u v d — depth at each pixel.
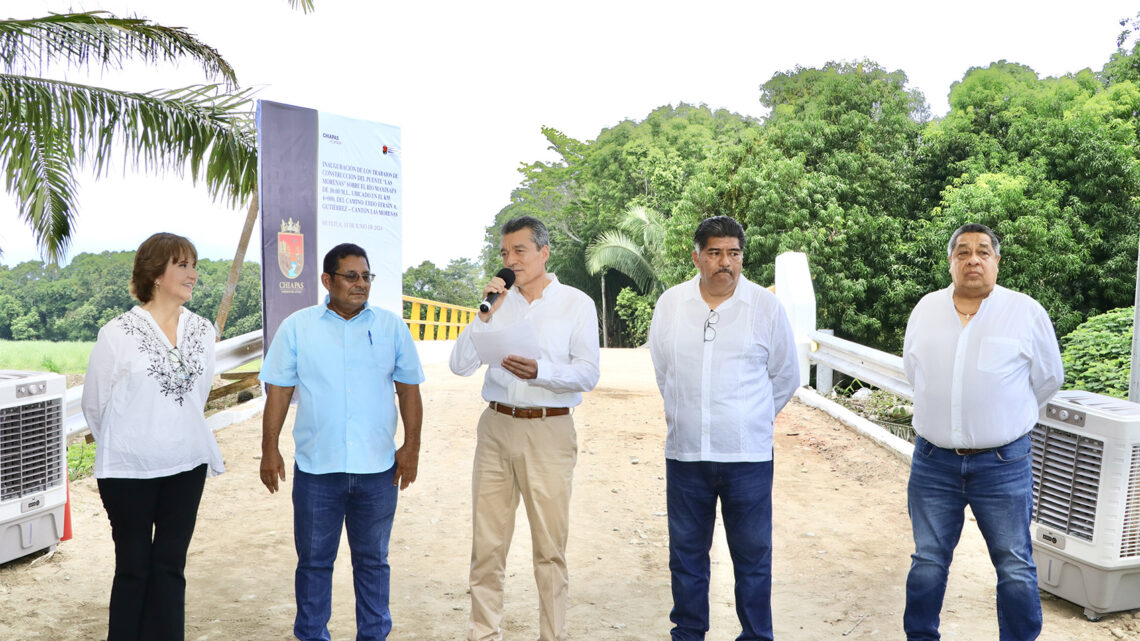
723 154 25.27
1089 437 4.07
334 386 3.40
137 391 3.27
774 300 3.56
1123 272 22.23
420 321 17.53
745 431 3.49
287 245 8.55
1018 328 3.43
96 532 5.42
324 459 3.40
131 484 3.29
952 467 3.50
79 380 12.57
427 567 4.89
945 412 3.47
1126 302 22.42
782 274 10.88
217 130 8.07
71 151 7.56
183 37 7.32
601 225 41.47
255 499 6.12
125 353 3.26
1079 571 4.14
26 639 3.84
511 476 3.67
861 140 24.64
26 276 41.09
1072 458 4.17
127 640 3.30
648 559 5.07
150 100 7.57
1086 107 26.16
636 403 9.75
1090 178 23.52
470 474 6.84
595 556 5.10
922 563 3.58
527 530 5.60
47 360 34.84
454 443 7.82
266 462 3.47
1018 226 21.03
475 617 3.65
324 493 3.42
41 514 4.82
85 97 7.01
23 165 7.20
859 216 22.47
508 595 4.49
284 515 5.79
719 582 4.78
